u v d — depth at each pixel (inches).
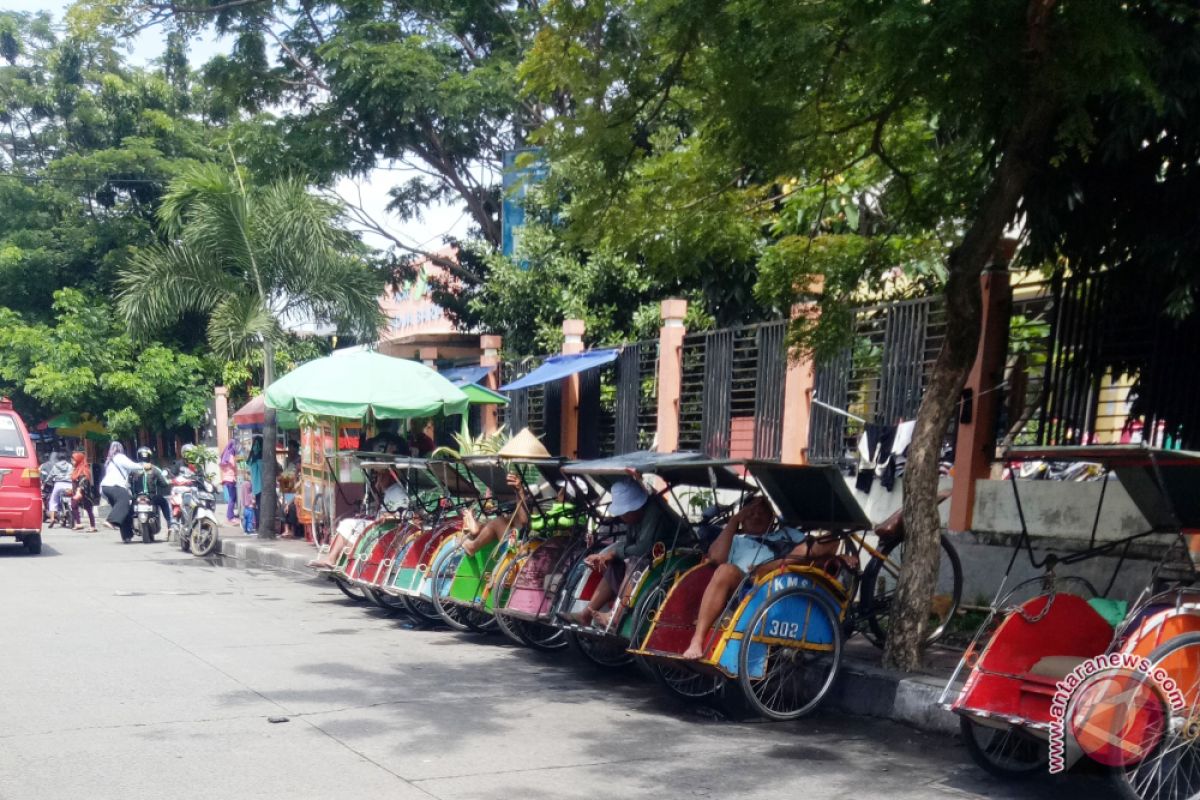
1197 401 299.4
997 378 365.7
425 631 403.9
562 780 216.5
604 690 309.7
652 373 559.2
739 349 478.9
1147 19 258.8
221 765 219.0
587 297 687.7
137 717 256.2
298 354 949.8
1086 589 261.9
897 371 396.5
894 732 268.4
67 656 326.3
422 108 778.2
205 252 669.9
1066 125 257.8
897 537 330.6
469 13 820.6
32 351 1122.7
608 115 317.7
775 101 285.9
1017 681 216.2
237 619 414.9
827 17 269.0
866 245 351.9
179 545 733.3
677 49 298.5
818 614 279.7
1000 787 221.5
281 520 742.5
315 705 275.4
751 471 284.4
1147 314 313.4
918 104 325.1
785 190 418.3
